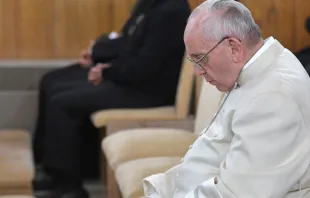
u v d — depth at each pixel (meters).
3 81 18.78
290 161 7.64
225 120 8.12
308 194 8.02
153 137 13.24
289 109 7.66
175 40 15.40
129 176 11.42
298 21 16.77
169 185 9.24
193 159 8.48
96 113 15.45
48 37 19.52
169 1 15.46
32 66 18.84
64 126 15.78
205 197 7.85
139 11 16.50
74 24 19.52
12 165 13.81
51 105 15.88
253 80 7.95
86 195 16.06
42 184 16.83
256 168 7.60
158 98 15.88
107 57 16.89
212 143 8.30
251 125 7.71
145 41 15.52
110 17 19.53
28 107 18.92
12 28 19.38
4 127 18.91
